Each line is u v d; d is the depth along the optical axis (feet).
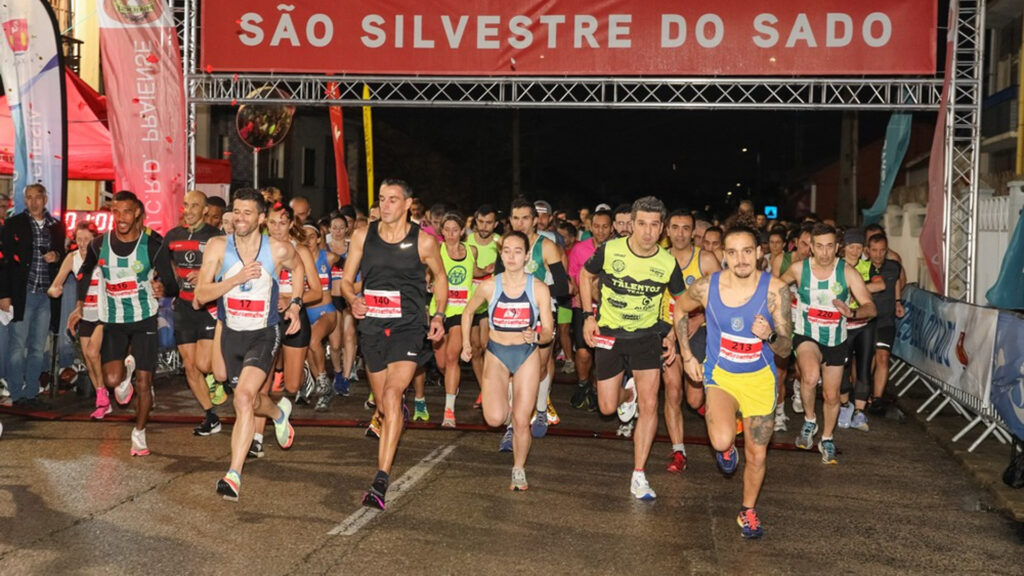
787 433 29.91
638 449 21.45
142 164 38.70
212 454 24.79
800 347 26.18
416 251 20.79
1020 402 23.07
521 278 21.45
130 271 24.71
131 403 32.35
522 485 21.91
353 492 21.48
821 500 22.03
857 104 39.06
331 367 42.04
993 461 25.63
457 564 16.81
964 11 38.29
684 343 19.48
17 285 30.12
